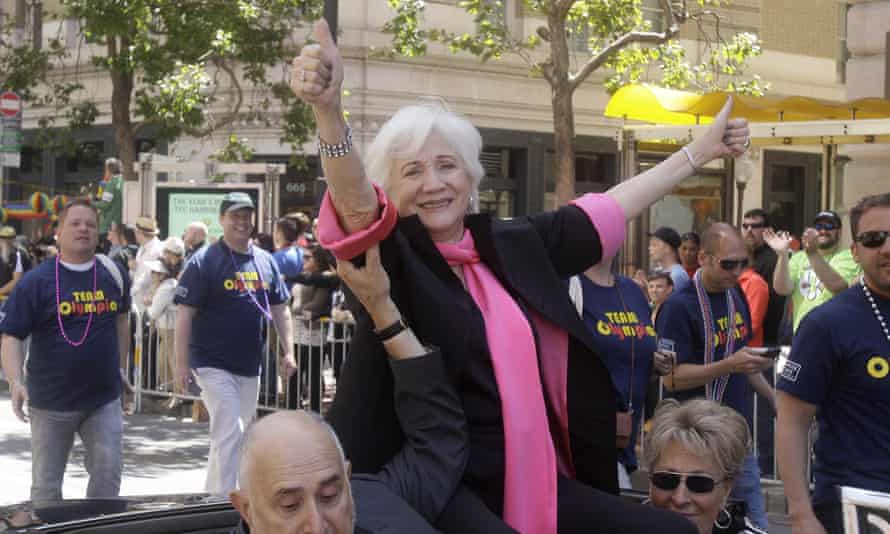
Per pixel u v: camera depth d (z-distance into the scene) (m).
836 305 4.66
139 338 14.30
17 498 9.56
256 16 18.72
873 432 4.58
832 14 28.80
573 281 5.91
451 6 23.33
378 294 3.21
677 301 6.85
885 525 4.10
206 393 8.89
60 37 26.27
